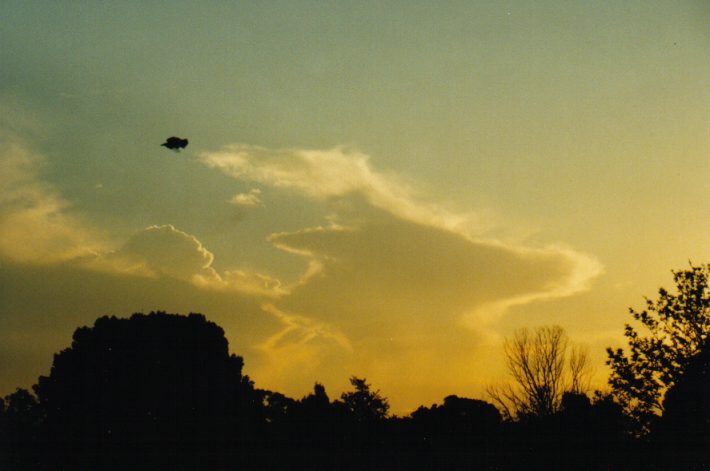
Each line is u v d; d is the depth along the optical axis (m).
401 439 61.38
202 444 64.94
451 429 56.00
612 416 40.56
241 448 64.94
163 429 65.69
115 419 65.94
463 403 58.91
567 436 43.00
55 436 64.62
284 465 63.91
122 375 67.50
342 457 62.72
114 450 64.44
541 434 45.50
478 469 51.69
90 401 66.00
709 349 34.25
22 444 64.25
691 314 34.97
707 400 34.06
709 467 34.31
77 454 64.19
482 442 52.09
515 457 47.28
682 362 34.62
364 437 64.06
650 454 35.97
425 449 58.25
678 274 35.53
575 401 43.91
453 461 53.25
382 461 60.28
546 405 48.62
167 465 64.38
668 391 35.12
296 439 65.12
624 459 38.00
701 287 35.16
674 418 34.81
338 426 66.50
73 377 66.88
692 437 34.59
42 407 67.19
